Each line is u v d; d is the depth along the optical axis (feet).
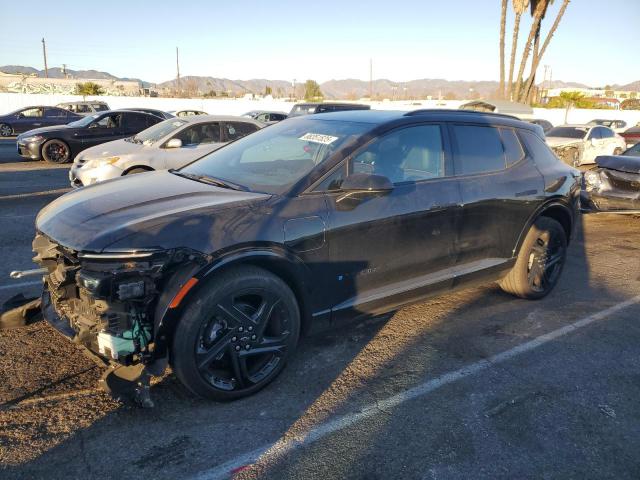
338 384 11.12
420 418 10.02
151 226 9.18
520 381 11.51
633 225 29.12
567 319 14.96
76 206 10.52
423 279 13.09
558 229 16.08
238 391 10.18
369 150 11.93
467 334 13.78
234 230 9.70
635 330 14.34
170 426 9.50
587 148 59.31
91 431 9.27
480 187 13.80
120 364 9.17
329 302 11.37
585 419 10.19
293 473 8.44
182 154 29.25
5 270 17.29
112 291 8.79
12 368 11.17
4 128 72.49
